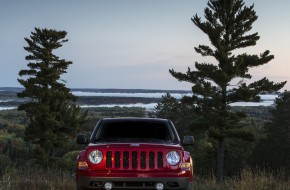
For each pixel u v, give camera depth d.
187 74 44.34
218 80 41.69
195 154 56.88
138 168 7.29
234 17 43.41
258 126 96.06
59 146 50.75
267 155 63.50
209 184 11.99
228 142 59.16
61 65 51.53
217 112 44.25
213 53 43.75
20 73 50.34
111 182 7.24
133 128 8.33
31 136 48.97
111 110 197.50
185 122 60.09
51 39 51.06
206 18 44.31
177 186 7.34
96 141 8.05
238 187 10.40
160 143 7.72
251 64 42.62
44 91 49.69
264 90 42.56
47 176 12.18
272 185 10.77
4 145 83.50
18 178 11.62
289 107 66.19
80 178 7.40
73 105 52.00
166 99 61.88
